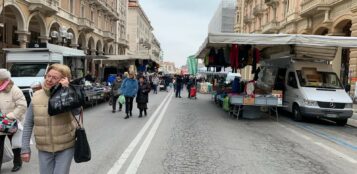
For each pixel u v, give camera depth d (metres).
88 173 6.30
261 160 7.69
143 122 13.15
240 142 9.71
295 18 35.50
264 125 13.37
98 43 52.94
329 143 10.11
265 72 19.67
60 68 4.01
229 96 15.06
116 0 65.19
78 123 4.16
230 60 17.94
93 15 48.88
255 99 14.40
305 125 13.85
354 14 24.44
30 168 6.49
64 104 3.87
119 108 17.11
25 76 16.69
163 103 22.17
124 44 69.94
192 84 27.73
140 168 6.70
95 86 20.08
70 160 4.15
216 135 10.71
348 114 14.03
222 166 7.06
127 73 14.58
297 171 6.89
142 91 14.78
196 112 17.16
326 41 14.43
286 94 15.93
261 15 51.62
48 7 29.78
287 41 14.46
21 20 27.66
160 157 7.62
